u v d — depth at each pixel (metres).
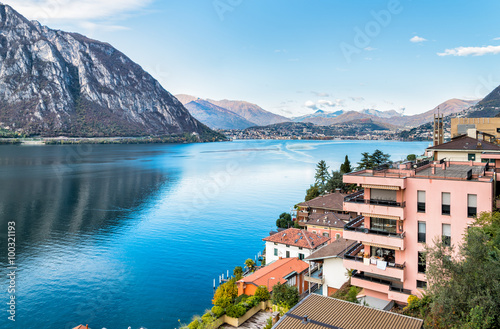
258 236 119.12
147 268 90.62
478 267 27.97
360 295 44.81
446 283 29.39
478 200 37.53
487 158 65.25
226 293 59.84
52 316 67.00
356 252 48.06
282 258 79.81
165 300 73.94
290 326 28.34
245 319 55.81
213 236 118.50
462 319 27.16
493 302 25.67
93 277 84.88
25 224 130.38
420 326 27.52
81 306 71.00
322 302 32.16
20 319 65.81
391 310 40.38
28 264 92.38
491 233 33.00
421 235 40.81
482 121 103.12
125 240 113.62
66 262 94.00
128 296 75.56
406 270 41.41
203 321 54.06
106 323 65.12
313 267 72.50
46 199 175.00
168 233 121.25
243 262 95.56
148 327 63.75
